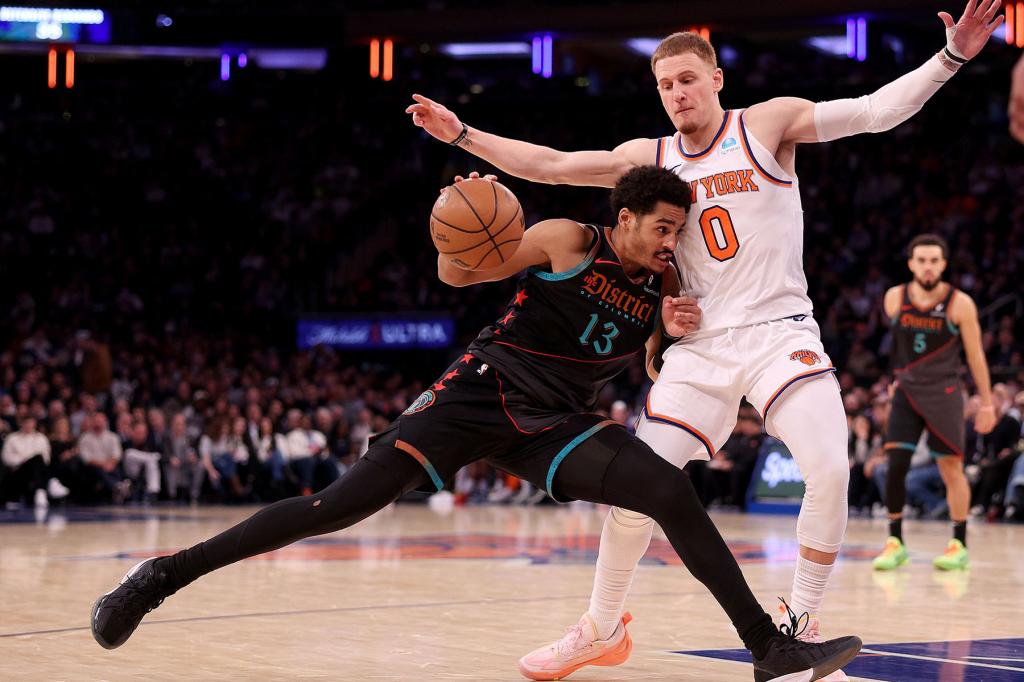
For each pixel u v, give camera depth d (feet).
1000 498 39.68
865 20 62.59
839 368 56.13
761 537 30.66
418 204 77.87
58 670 11.17
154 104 81.71
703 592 18.37
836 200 69.15
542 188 76.54
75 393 52.54
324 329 67.72
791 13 63.10
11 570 21.24
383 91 81.25
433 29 69.26
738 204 11.53
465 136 12.32
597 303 11.09
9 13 69.56
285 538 10.55
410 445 10.73
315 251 74.64
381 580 19.89
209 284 73.10
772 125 11.62
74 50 70.74
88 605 16.24
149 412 50.47
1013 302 56.85
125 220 77.00
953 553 22.57
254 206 78.07
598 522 37.19
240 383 59.67
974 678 11.07
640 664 12.05
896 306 23.36
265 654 12.27
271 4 76.23
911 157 70.23
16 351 61.82
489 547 27.25
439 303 68.54
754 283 11.51
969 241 62.90
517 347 11.16
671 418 11.34
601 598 11.42
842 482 10.96
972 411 41.47
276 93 81.82
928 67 11.08
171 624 14.46
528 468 11.07
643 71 80.33
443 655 12.34
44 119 80.74
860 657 12.34
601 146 78.48
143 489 49.14
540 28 67.67
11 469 45.65
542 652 11.33
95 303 70.79
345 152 80.23
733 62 78.59
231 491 48.55
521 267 11.04
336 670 11.36
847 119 11.44
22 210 75.66
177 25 70.85
